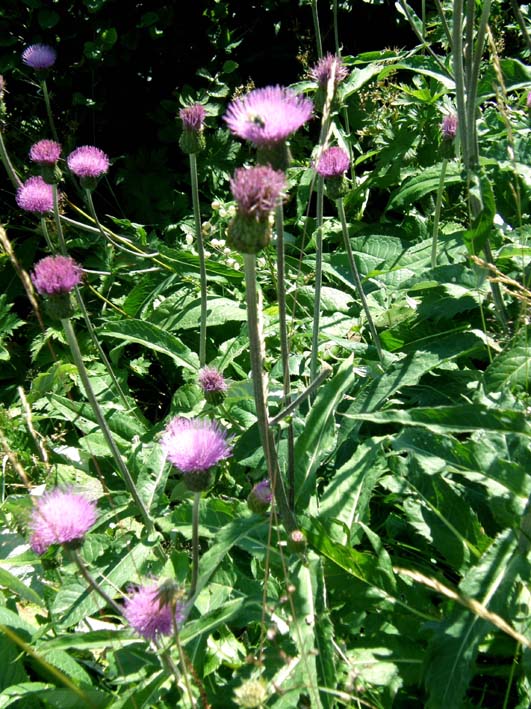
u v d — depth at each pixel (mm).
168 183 979
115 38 932
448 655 363
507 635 385
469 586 383
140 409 754
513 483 392
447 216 804
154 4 961
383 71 839
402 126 868
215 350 747
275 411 580
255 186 318
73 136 988
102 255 854
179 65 1030
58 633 463
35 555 509
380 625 412
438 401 555
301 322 672
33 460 624
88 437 608
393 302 665
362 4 1096
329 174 539
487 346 554
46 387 697
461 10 531
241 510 468
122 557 481
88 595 462
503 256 570
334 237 825
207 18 1008
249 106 374
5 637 438
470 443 412
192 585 385
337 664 384
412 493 439
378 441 473
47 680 433
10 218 968
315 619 385
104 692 402
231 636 434
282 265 437
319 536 419
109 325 683
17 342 862
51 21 913
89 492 566
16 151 986
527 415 427
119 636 383
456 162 751
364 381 600
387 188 893
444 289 591
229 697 380
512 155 462
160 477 538
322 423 495
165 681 382
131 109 1035
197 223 612
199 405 618
